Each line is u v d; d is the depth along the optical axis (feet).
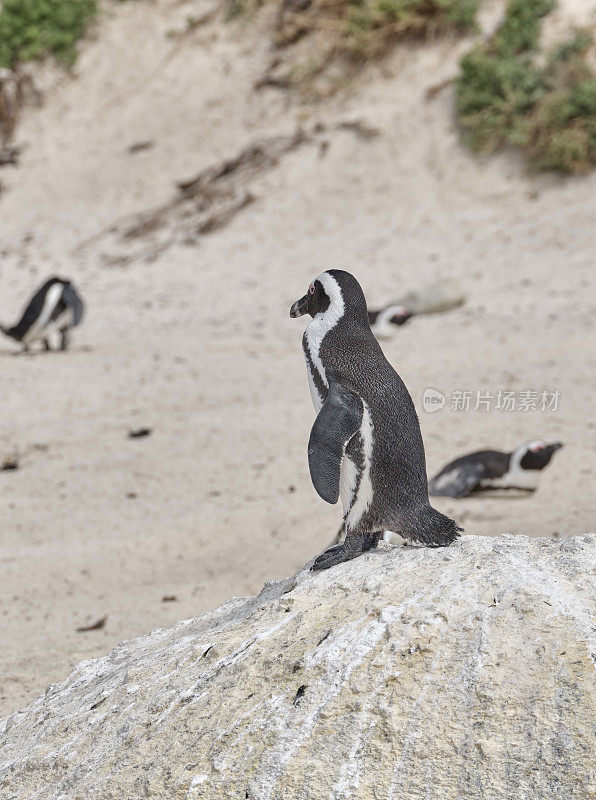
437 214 163.63
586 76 164.04
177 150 194.70
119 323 129.59
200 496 68.64
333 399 27.48
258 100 198.39
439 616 24.03
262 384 98.02
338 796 21.68
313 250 160.86
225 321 129.08
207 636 28.12
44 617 49.73
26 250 175.52
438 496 66.03
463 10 182.29
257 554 57.41
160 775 23.29
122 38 216.33
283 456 76.64
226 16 213.05
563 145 159.43
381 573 26.32
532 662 22.71
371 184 172.14
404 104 180.14
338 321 29.32
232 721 23.79
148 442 81.56
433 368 99.76
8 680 40.32
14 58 214.90
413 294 128.57
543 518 59.11
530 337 110.93
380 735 22.47
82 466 76.54
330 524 61.46
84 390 96.37
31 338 111.04
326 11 198.49
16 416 88.84
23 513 67.41
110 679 28.68
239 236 168.45
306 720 23.09
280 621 26.22
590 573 24.66
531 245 149.59
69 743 26.03
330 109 188.55
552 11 176.14
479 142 168.35
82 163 199.21
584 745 21.16
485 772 21.33
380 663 23.53
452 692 22.70
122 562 57.82
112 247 172.14
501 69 165.58
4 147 205.87
